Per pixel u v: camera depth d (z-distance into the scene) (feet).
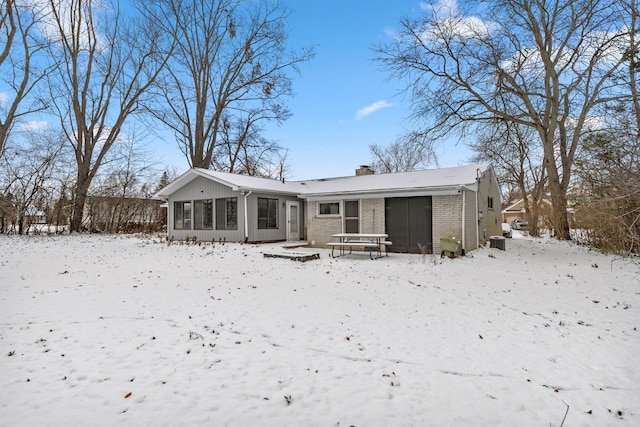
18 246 46.16
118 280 25.62
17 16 61.87
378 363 12.30
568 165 56.13
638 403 10.01
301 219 61.62
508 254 41.55
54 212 69.05
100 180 77.61
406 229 42.70
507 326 16.60
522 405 9.80
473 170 47.24
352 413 9.25
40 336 14.08
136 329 15.14
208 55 78.07
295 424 8.72
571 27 48.70
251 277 27.43
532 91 55.01
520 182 87.45
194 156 79.61
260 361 12.27
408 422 8.90
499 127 56.44
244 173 106.83
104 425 8.42
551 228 70.85
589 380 11.28
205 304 19.40
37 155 66.54
